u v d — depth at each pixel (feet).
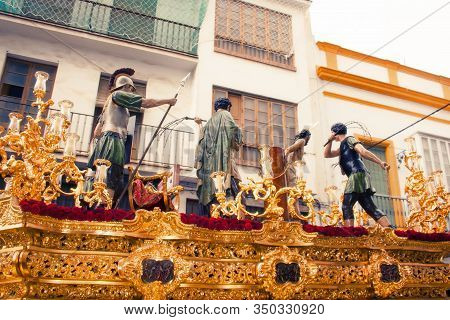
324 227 19.74
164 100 21.90
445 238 21.97
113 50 31.45
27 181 17.75
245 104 34.81
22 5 29.22
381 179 34.83
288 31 39.27
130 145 27.94
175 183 23.98
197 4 33.94
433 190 26.25
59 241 15.80
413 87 40.22
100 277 15.65
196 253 17.44
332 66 39.22
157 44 32.24
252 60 36.45
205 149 23.07
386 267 20.02
